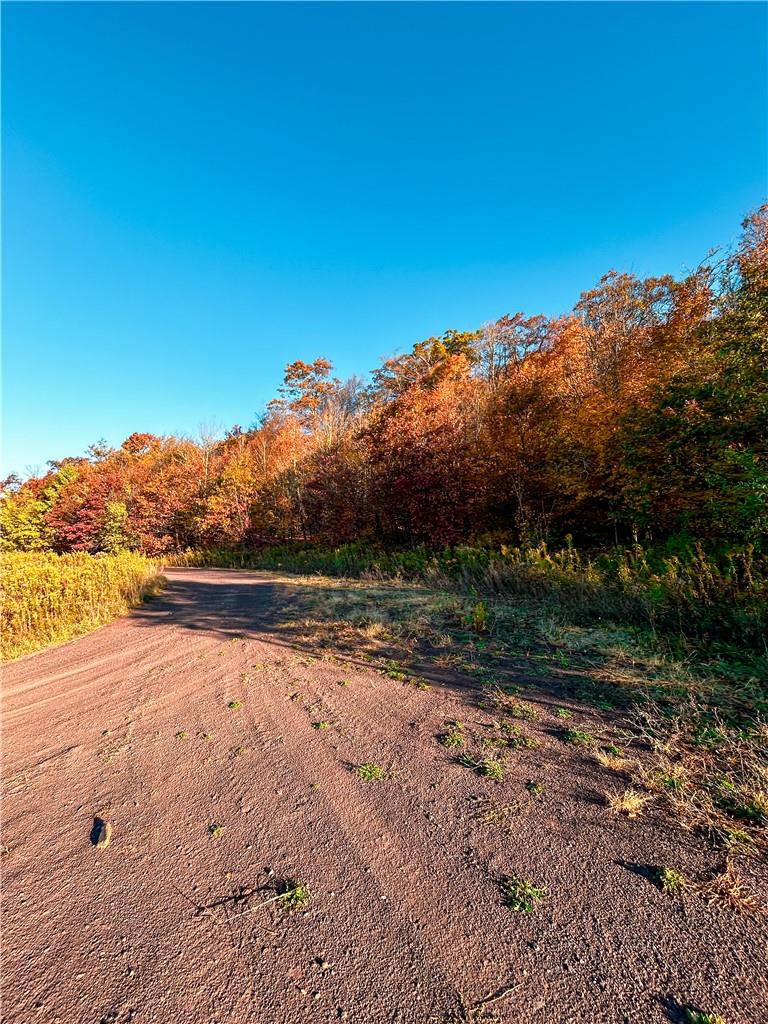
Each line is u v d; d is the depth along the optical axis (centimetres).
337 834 236
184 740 359
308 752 323
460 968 160
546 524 1135
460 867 207
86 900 204
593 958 160
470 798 257
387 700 402
